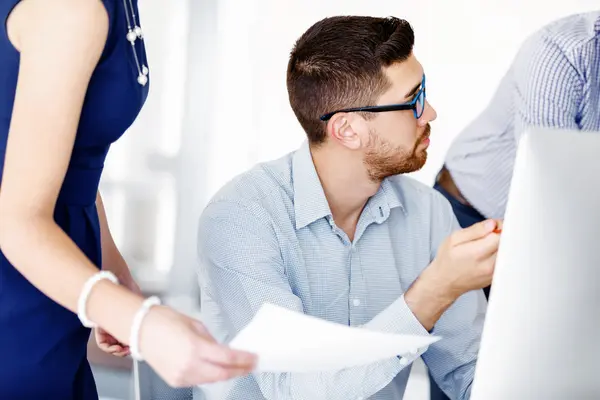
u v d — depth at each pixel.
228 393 1.50
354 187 1.51
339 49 1.43
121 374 3.02
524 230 0.79
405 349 0.89
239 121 4.24
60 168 1.00
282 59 4.23
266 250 1.43
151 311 0.91
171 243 4.02
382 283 1.56
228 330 1.51
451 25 4.17
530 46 1.83
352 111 1.43
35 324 1.17
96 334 1.40
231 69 4.23
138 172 4.13
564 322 0.82
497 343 0.82
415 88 1.45
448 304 1.18
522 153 0.78
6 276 1.14
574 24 1.79
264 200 1.49
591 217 0.79
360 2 4.22
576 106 1.78
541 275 0.80
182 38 4.20
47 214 1.00
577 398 0.85
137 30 1.18
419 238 1.63
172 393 1.45
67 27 0.96
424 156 1.52
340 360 0.90
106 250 1.53
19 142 0.98
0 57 1.03
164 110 4.20
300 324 0.86
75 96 0.99
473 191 2.19
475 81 4.16
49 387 1.20
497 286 0.81
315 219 1.48
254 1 4.20
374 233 1.57
